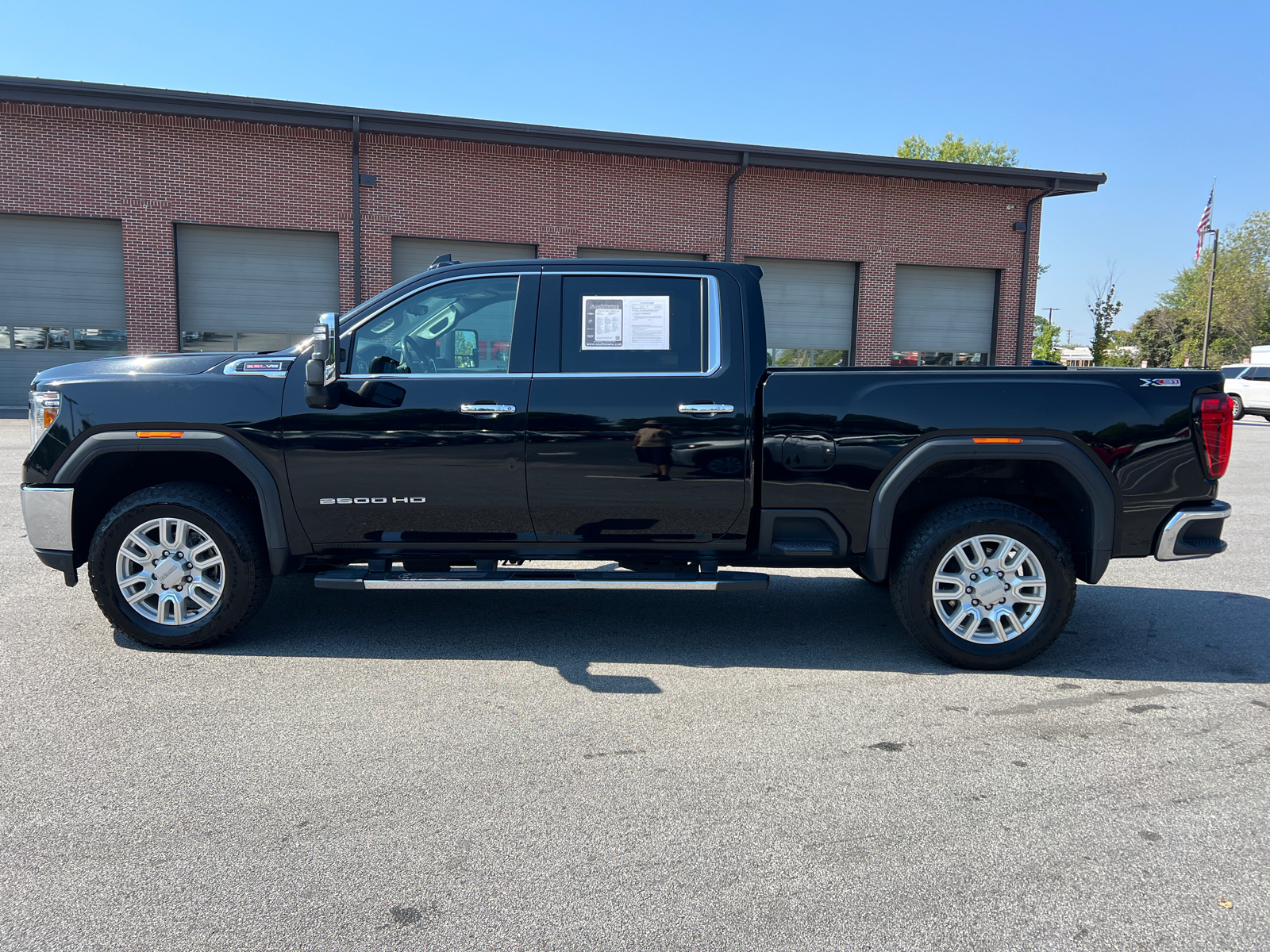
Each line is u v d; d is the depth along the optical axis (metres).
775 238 23.91
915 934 2.18
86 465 4.17
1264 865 2.52
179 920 2.19
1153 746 3.34
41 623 4.70
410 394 4.13
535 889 2.35
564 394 4.13
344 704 3.66
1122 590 5.93
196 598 4.27
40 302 20.48
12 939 2.11
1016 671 4.20
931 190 24.86
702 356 4.22
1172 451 4.08
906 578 4.14
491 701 3.72
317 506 4.18
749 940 2.15
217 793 2.86
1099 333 43.31
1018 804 2.87
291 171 20.80
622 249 22.92
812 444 4.12
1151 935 2.19
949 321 25.86
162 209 20.28
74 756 3.12
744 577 4.23
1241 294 59.06
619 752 3.23
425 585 4.19
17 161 19.62
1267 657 4.46
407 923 2.20
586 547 4.28
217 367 4.21
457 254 22.11
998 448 4.05
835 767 3.12
